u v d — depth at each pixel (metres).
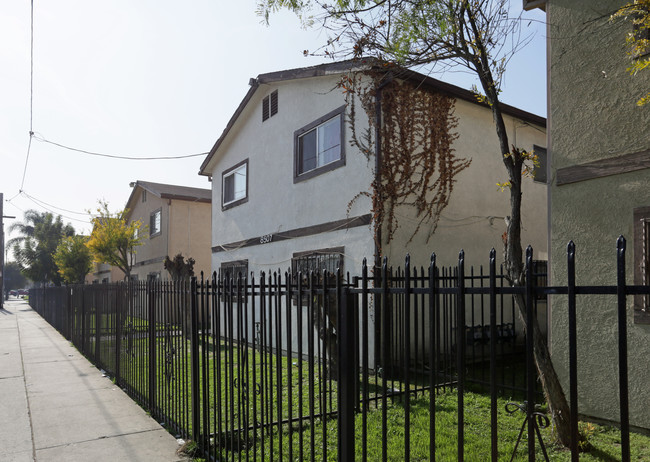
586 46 5.39
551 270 5.59
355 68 8.66
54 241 36.12
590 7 5.37
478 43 4.89
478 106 9.69
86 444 4.87
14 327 18.64
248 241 12.58
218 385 4.20
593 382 5.13
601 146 5.20
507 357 9.05
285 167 11.13
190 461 4.39
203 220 20.48
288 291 3.31
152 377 5.95
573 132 5.46
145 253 23.00
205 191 23.41
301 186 10.48
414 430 4.85
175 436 5.10
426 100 8.91
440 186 9.01
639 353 4.77
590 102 5.32
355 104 8.98
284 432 4.89
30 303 38.75
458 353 2.13
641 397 4.74
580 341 5.25
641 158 4.84
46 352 11.55
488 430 4.80
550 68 5.75
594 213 5.23
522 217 10.47
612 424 4.96
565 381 5.36
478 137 9.76
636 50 4.34
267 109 12.04
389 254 8.27
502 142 4.92
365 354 2.67
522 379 7.12
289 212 10.85
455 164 9.27
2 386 7.64
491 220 9.80
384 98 8.44
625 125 5.01
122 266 22.69
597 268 5.18
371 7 5.15
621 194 5.01
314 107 10.22
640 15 4.70
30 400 6.70
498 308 9.34
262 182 12.11
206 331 4.57
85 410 6.16
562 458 4.03
